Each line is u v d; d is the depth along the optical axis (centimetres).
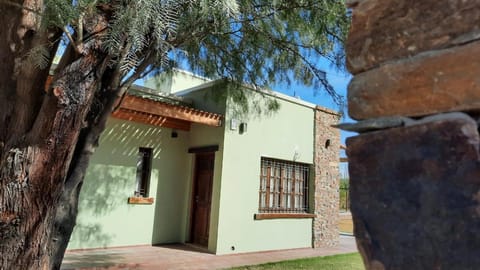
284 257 684
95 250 629
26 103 246
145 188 724
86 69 233
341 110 423
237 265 584
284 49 434
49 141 233
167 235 741
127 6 186
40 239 247
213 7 196
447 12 82
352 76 104
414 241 78
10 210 232
